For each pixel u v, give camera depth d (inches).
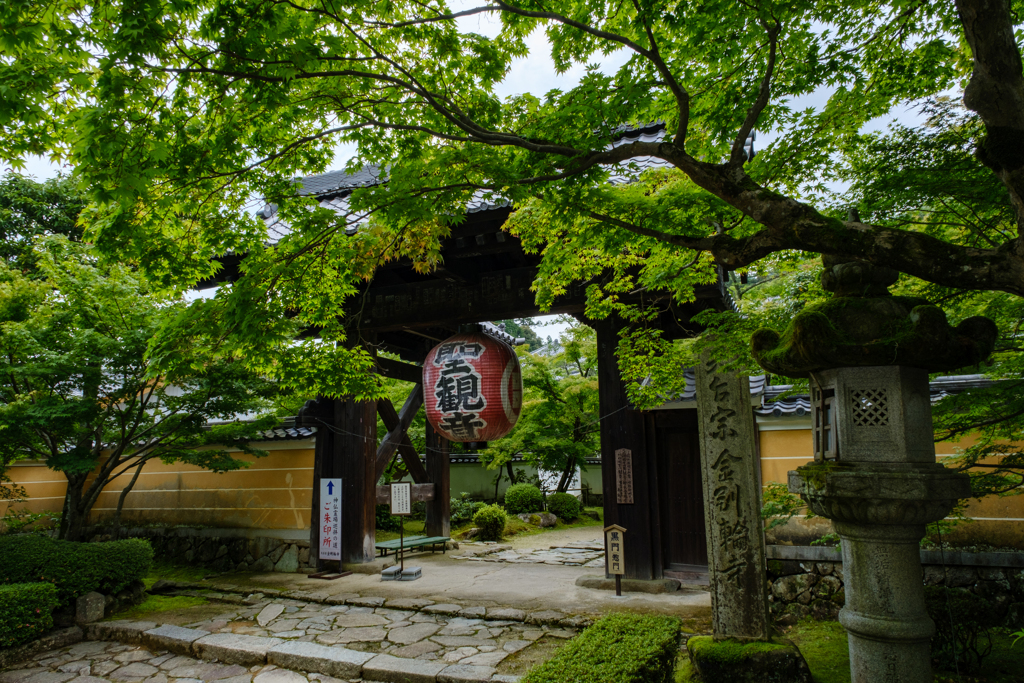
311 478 424.2
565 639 254.4
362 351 237.5
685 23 142.2
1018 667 201.5
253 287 186.7
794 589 280.1
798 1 133.5
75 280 297.3
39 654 270.4
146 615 315.0
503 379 257.1
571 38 163.5
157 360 191.5
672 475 349.4
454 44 155.6
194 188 162.1
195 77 134.7
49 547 302.7
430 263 244.7
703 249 140.6
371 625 283.1
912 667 131.0
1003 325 189.8
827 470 136.3
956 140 151.9
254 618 301.7
